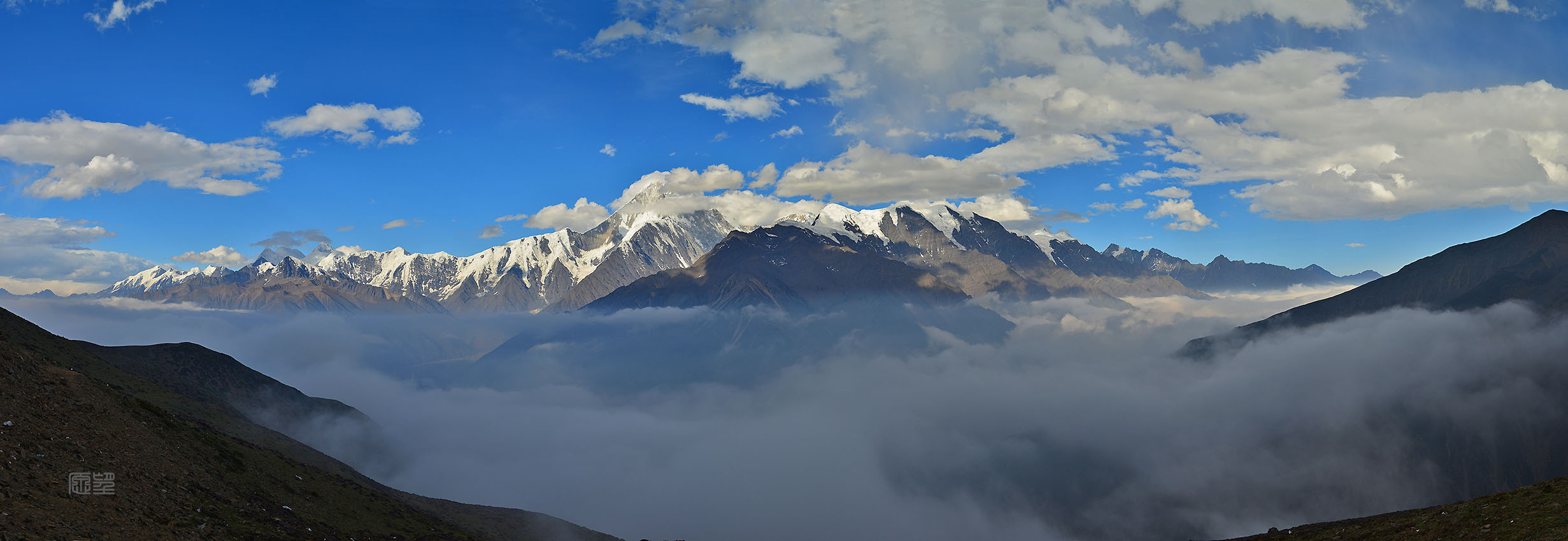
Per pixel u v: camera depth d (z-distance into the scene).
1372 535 65.81
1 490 51.34
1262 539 85.62
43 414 67.69
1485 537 54.53
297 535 75.69
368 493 107.25
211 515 69.12
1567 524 50.06
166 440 80.56
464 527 116.19
